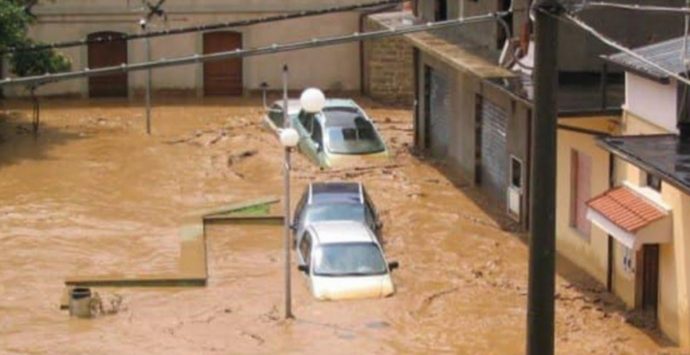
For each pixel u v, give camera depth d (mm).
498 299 31922
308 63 61969
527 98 34000
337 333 29297
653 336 29047
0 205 41188
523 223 38188
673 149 28094
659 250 29281
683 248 28000
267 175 45406
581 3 24922
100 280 32812
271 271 34250
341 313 30641
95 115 57281
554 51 15805
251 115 57375
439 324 30031
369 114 58094
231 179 44969
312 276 32219
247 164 47031
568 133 34594
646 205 29359
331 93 62125
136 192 43094
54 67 51219
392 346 28500
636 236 28484
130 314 30781
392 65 60625
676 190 28234
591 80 36000
